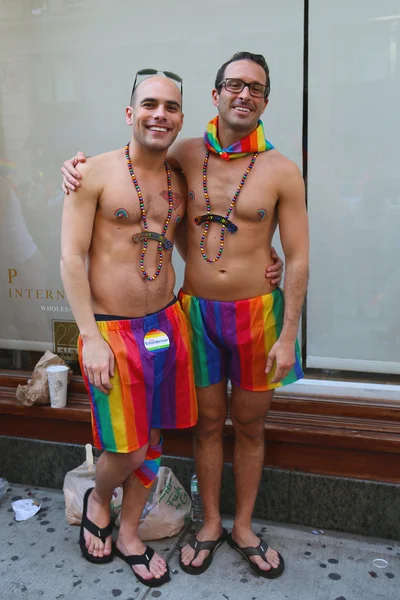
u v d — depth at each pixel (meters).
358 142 2.85
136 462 2.38
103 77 3.11
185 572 2.50
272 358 2.35
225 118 2.21
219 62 2.95
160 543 2.71
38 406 3.10
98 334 2.24
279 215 2.31
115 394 2.27
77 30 3.11
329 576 2.48
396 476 2.70
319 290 3.01
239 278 2.32
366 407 2.83
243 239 2.30
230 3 2.89
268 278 2.37
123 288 2.26
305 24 2.81
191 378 2.44
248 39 2.90
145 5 3.00
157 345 2.32
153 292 2.31
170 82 2.18
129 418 2.29
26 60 3.20
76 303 2.22
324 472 2.79
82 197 2.18
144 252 2.26
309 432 2.74
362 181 2.88
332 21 2.78
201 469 2.61
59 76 3.17
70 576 2.47
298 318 2.36
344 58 2.80
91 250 2.31
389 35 2.73
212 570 2.52
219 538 2.62
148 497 2.73
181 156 2.37
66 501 2.83
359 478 2.74
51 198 3.28
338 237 2.95
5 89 3.26
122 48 3.06
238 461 2.60
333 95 2.84
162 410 2.46
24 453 3.19
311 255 3.00
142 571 2.44
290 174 2.25
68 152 3.23
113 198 2.19
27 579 2.45
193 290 2.42
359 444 2.69
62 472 3.15
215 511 2.63
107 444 2.31
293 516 2.85
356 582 2.44
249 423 2.54
